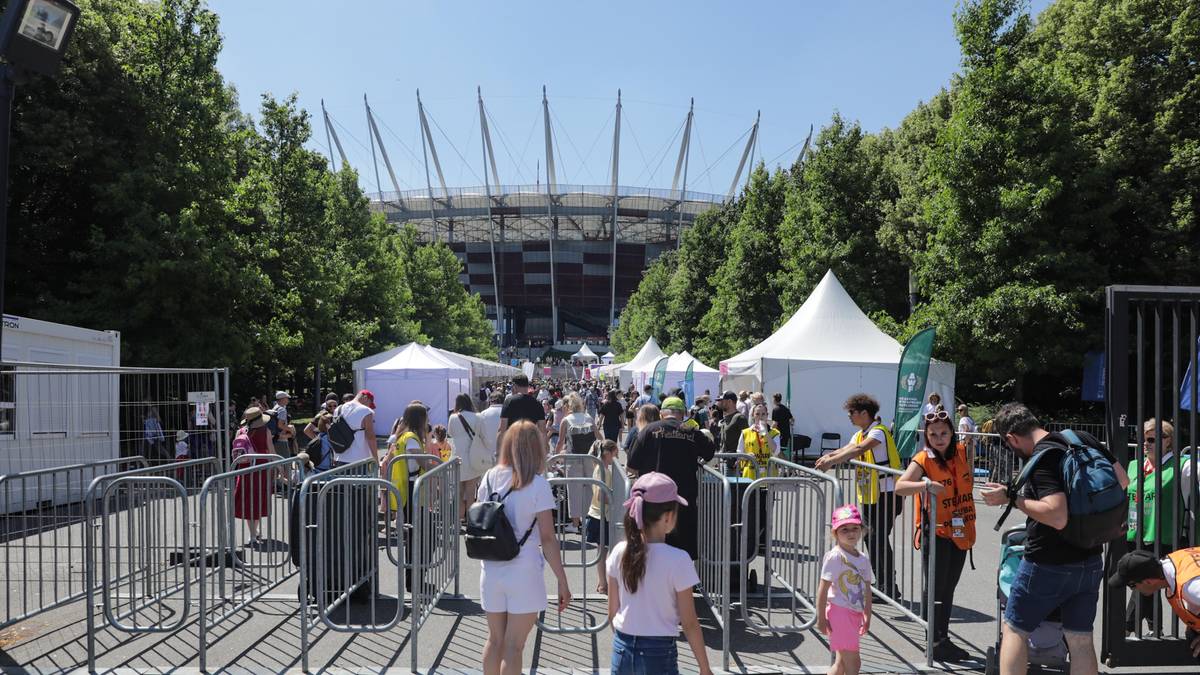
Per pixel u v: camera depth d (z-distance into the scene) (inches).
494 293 5772.6
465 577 330.3
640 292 2999.5
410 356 1065.5
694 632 144.9
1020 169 778.2
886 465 288.8
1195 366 208.8
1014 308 757.9
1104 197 804.0
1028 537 181.3
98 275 776.9
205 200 826.2
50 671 215.2
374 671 216.5
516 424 186.2
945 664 226.5
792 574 249.9
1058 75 800.3
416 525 222.5
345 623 260.4
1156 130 805.9
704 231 1882.4
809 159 1211.9
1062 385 1016.2
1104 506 170.2
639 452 276.2
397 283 1675.7
